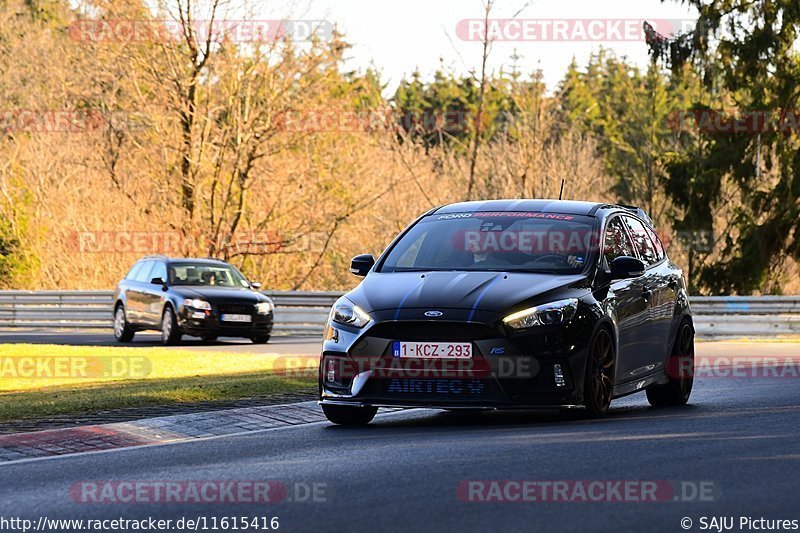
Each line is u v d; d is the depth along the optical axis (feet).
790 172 398.83
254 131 370.53
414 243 116.88
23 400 127.75
